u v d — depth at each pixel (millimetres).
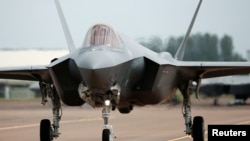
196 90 50188
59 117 49344
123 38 44906
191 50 168625
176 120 92375
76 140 59469
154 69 43531
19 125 84250
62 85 43500
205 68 47875
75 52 43188
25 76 50625
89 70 39281
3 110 143000
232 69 49781
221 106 152625
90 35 43125
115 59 41000
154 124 83500
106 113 43031
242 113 110312
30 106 169500
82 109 153125
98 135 65812
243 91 156125
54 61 44312
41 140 48188
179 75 48344
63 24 53812
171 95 50000
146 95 44562
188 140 58406
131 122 88812
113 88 41219
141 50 44875
